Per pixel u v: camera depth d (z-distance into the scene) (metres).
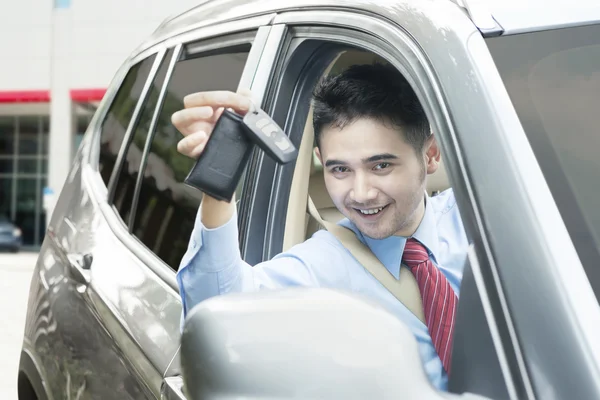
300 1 1.60
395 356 0.76
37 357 2.19
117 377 1.71
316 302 0.81
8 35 21.98
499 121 0.97
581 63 1.09
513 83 1.04
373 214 1.32
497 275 0.88
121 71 2.52
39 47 21.80
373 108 1.28
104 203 2.22
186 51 2.02
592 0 1.22
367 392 0.75
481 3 1.15
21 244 24.31
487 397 0.86
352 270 1.38
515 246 0.88
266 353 0.79
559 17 1.17
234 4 1.89
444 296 1.35
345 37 1.40
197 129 1.08
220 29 1.87
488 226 0.91
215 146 1.06
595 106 1.04
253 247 1.58
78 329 1.95
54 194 19.81
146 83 2.21
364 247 1.39
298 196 1.66
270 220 1.62
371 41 1.29
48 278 2.26
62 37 21.69
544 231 0.88
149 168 2.01
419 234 1.40
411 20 1.18
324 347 0.78
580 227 0.91
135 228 1.99
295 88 1.63
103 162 2.38
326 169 1.36
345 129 1.30
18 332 7.28
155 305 1.67
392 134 1.29
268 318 0.81
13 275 12.83
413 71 1.12
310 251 1.40
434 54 1.09
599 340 0.80
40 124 24.45
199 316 0.84
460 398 0.81
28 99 21.98
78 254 2.15
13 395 5.11
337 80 1.33
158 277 1.74
